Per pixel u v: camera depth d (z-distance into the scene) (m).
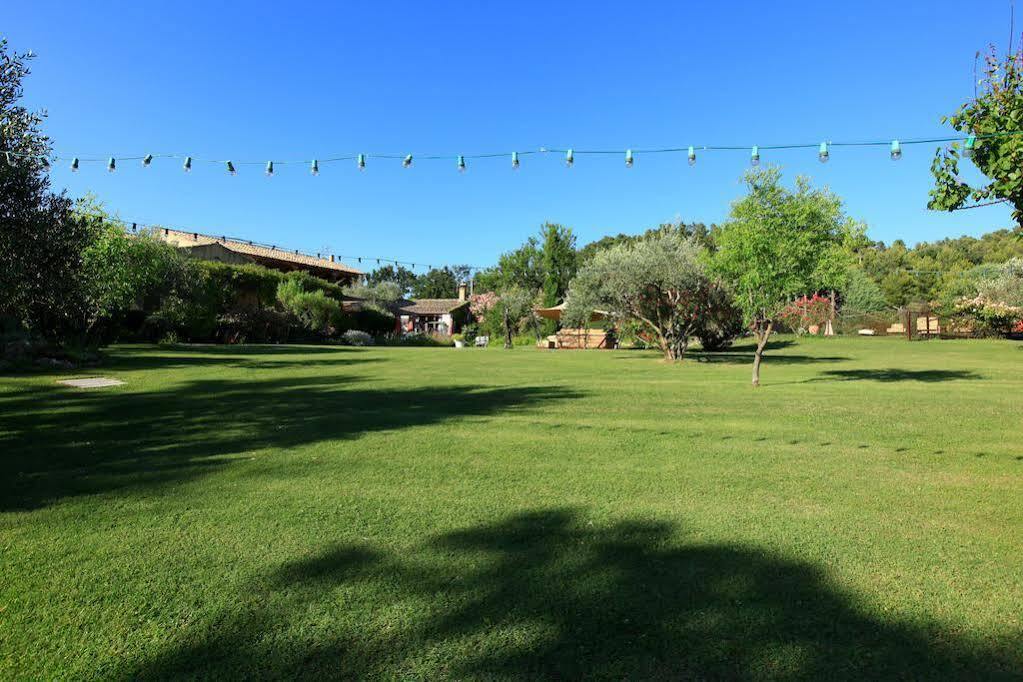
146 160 12.45
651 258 23.33
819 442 6.41
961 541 3.54
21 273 7.79
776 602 2.77
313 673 2.23
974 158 4.71
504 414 8.34
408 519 3.92
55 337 15.09
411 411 8.59
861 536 3.62
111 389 10.80
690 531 3.70
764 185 11.92
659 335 21.52
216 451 5.93
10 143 7.74
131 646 2.42
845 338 38.44
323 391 10.98
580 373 15.38
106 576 3.05
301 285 38.44
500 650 2.38
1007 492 4.55
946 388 11.74
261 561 3.24
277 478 4.93
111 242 17.02
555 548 3.43
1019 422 7.68
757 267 12.12
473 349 31.23
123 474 5.04
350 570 3.13
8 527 3.75
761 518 3.95
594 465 5.38
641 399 10.03
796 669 2.25
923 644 2.42
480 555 3.33
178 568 3.15
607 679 2.19
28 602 2.78
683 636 2.48
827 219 12.00
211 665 2.29
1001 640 2.45
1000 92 4.62
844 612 2.68
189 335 27.73
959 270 65.06
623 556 3.31
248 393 10.55
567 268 55.12
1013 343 30.08
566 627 2.55
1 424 7.38
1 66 7.79
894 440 6.52
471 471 5.16
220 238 46.16
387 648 2.40
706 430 7.11
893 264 76.25
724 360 21.08
